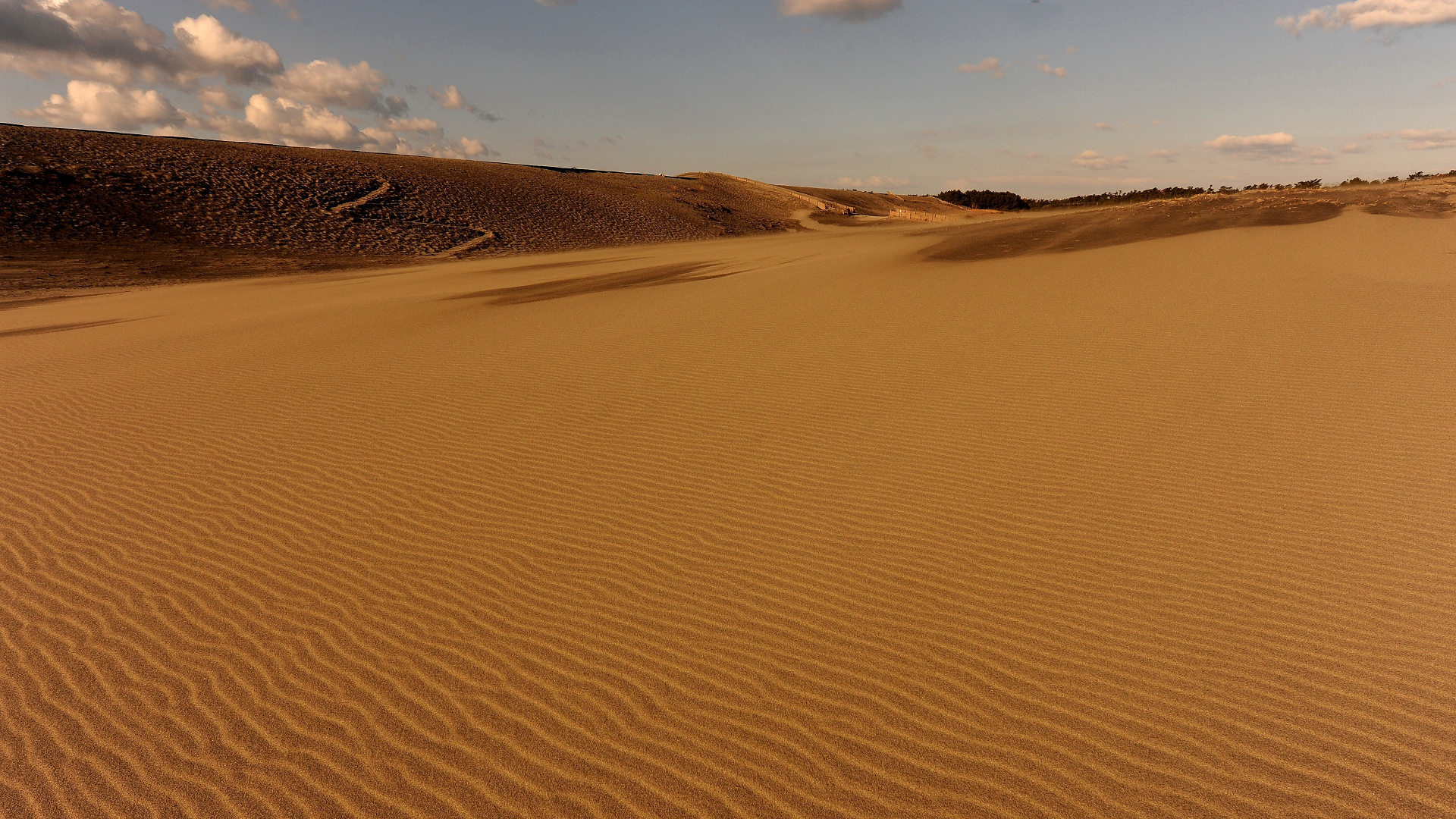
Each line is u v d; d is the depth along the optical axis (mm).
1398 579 3629
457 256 46188
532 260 36531
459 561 4414
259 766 2949
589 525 4785
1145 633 3412
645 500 5086
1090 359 7441
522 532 4742
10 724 3234
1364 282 9625
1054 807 2590
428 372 8930
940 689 3164
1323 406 5762
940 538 4348
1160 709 2973
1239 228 16141
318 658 3576
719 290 14375
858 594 3865
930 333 9094
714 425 6453
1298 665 3139
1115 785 2656
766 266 19594
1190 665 3193
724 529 4637
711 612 3795
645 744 2971
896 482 5109
